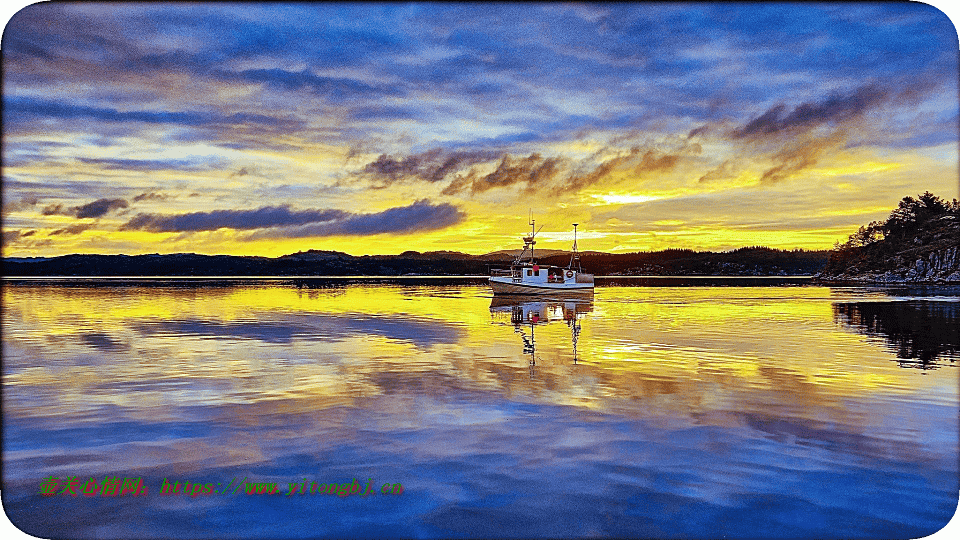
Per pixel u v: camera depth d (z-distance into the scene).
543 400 16.62
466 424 14.27
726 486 10.63
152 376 20.30
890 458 11.91
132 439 13.24
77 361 23.52
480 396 17.12
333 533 9.20
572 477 11.05
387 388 18.27
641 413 15.17
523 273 82.06
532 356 24.59
